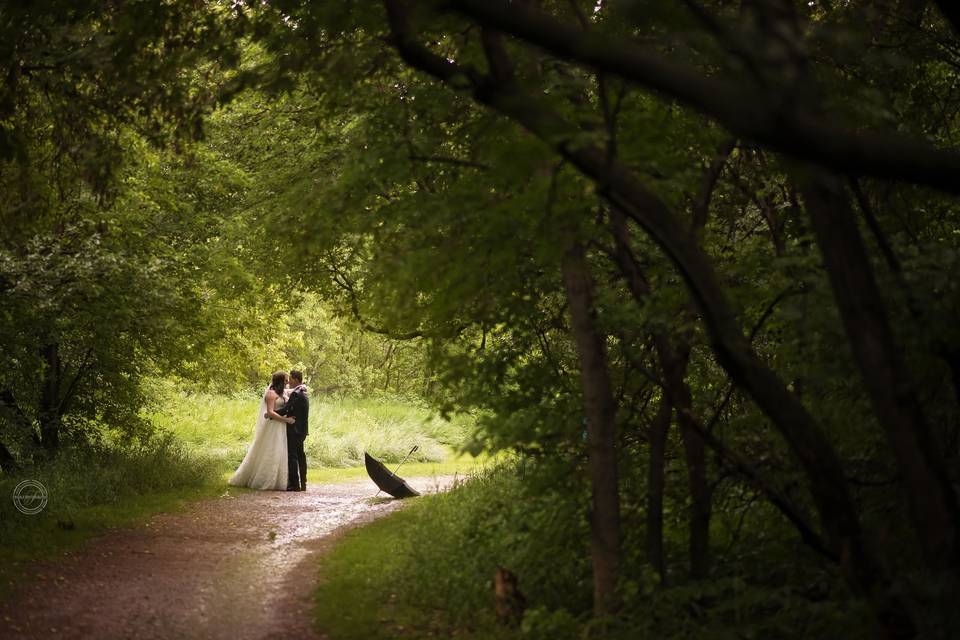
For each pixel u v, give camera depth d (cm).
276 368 2997
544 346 1355
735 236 1415
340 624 1121
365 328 2061
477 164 1034
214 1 1406
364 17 1145
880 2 1221
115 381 2508
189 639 1074
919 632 814
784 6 688
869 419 1059
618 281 1299
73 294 1978
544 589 1165
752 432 1195
